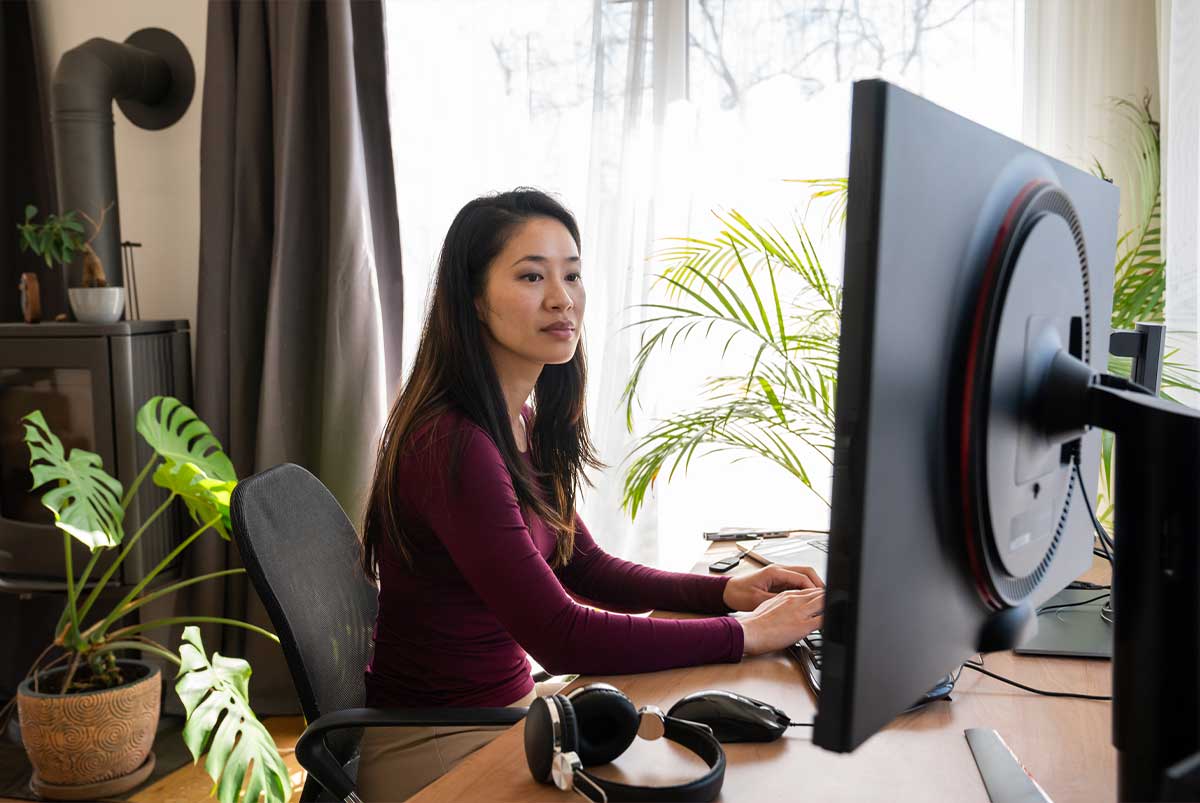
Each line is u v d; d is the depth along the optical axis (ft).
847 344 1.70
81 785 7.80
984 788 2.69
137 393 9.26
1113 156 8.08
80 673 8.29
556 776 2.75
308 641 4.04
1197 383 7.22
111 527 7.90
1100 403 2.12
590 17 9.61
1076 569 2.70
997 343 1.98
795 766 2.87
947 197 1.86
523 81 9.77
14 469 9.42
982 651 2.26
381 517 4.53
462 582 4.33
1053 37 8.23
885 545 1.77
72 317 9.95
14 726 9.09
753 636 3.86
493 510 4.01
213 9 9.58
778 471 9.25
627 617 3.92
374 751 4.33
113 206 9.95
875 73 8.79
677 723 3.03
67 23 10.78
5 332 9.22
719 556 5.42
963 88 8.60
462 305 4.42
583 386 5.23
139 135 10.68
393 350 9.86
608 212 9.33
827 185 8.72
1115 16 8.03
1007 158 2.11
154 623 8.15
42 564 9.30
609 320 9.31
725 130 9.16
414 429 4.25
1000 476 2.06
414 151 10.02
